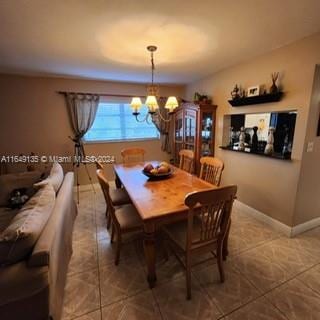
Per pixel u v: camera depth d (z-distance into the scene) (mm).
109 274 1767
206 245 1535
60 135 3703
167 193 1854
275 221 2473
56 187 2029
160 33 1872
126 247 2148
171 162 4617
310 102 2021
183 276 1729
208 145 3568
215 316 1373
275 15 1588
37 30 1787
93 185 4082
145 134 4484
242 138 2934
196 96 3607
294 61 2111
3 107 3293
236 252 2025
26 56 2428
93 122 3844
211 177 2369
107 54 2385
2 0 1354
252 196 2805
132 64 2789
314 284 1625
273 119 2547
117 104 4125
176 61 2682
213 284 1633
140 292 1575
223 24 1721
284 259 1921
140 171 2609
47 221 1391
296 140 2172
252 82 2625
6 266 1110
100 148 4051
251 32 1880
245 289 1582
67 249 1805
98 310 1429
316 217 2496
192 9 1493
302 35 1958
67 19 1612
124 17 1595
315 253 2006
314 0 1395
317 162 2301
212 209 1433
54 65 2797
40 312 1136
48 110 3553
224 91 3166
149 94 2383
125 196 2523
